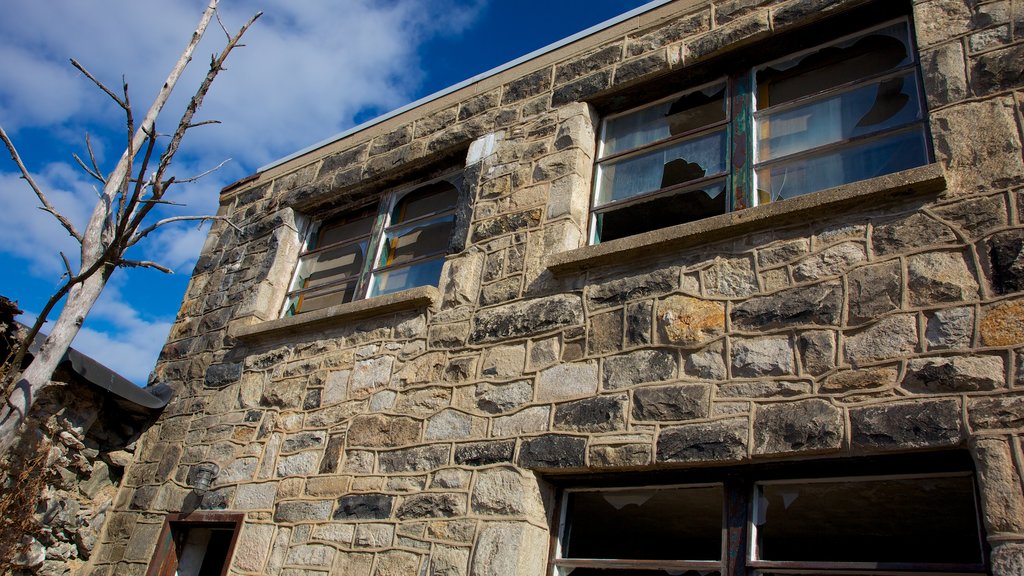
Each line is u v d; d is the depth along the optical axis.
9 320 5.73
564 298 5.07
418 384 5.45
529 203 5.80
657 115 5.96
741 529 3.84
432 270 6.48
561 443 4.51
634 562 4.11
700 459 3.98
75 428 6.33
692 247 4.71
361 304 6.07
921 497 3.80
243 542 5.56
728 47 5.48
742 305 4.32
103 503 6.63
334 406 5.81
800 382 3.92
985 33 4.33
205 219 4.56
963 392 3.46
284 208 7.81
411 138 7.19
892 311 3.83
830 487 3.85
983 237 3.77
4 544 5.78
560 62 6.46
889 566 3.43
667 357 4.41
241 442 6.20
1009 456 3.21
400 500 4.98
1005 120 4.01
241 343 6.95
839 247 4.17
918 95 4.64
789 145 5.10
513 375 5.00
